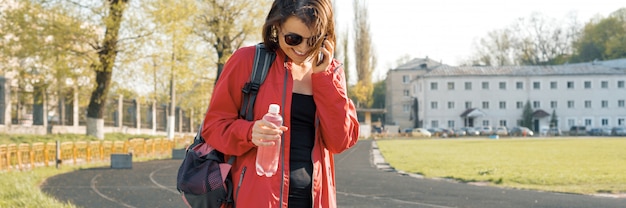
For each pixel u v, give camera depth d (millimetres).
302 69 3246
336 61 3326
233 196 3168
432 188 14430
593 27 120562
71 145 26219
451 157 30859
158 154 35781
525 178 16891
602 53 118625
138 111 46500
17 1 30969
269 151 2988
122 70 34188
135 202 11148
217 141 3123
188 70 36031
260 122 2949
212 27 44281
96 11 32344
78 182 15734
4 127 30125
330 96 3113
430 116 99125
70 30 30969
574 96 96688
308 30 3002
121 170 21141
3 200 9930
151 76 34781
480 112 96250
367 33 97250
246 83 3186
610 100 96062
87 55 32875
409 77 116688
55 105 35844
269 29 3115
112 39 32844
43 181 16016
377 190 13867
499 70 99250
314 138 3191
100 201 11297
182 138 43438
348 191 13648
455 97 98688
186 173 3141
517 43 122812
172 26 33344
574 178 16812
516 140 64438
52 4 31234
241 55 3229
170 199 11648
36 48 30453
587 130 91750
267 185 3049
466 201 11602
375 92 134250
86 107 40156
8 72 34438
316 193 3139
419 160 28406
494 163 24984
